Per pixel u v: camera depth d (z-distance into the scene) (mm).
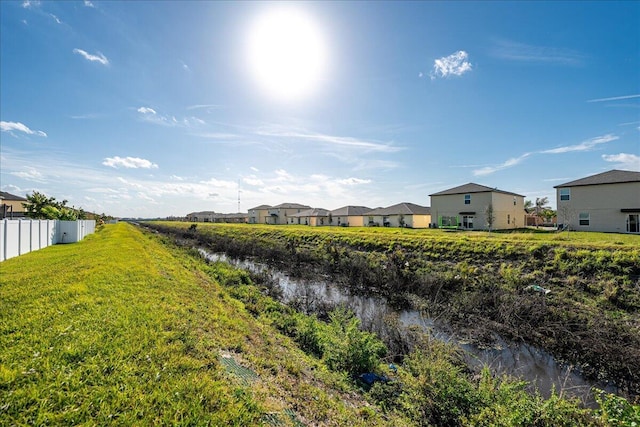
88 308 5996
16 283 8273
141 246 20453
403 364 7062
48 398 3221
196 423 3168
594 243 14812
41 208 29766
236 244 27797
